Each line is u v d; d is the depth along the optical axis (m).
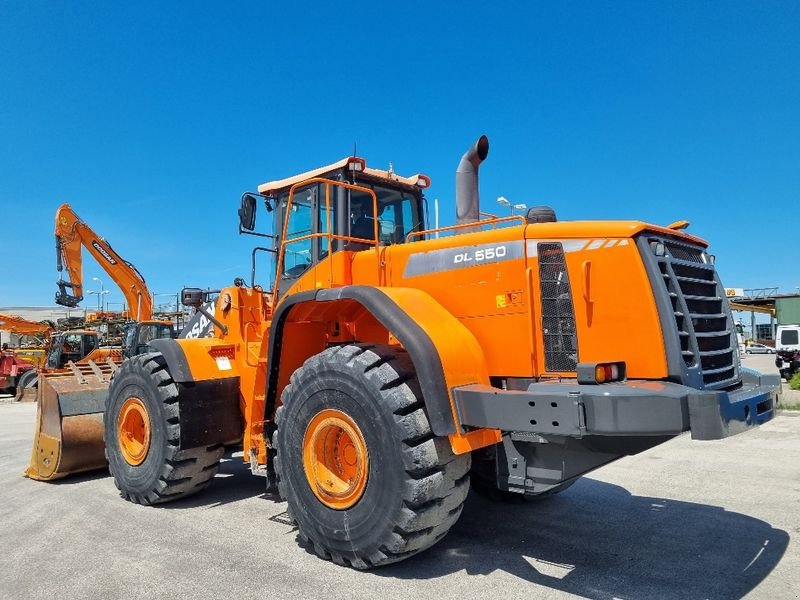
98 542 4.26
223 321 5.75
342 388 3.71
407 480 3.37
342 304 4.31
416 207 5.78
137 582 3.51
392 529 3.41
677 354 3.36
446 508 3.47
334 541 3.69
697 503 5.06
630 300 3.50
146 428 5.29
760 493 5.32
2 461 7.73
